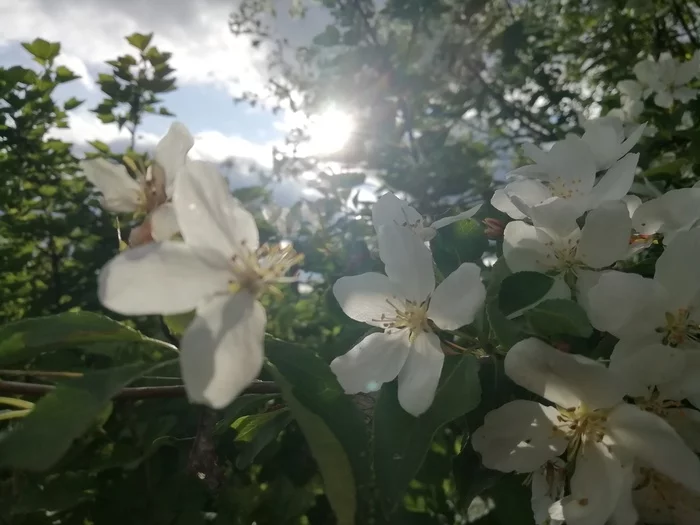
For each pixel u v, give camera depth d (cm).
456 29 43
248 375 9
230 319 10
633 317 12
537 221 14
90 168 12
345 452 10
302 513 17
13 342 11
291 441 19
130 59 32
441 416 11
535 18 53
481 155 43
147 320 24
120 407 19
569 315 12
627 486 11
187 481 17
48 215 30
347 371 12
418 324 13
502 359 13
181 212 10
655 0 44
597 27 52
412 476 11
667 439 11
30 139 31
